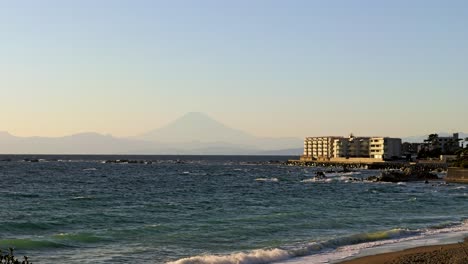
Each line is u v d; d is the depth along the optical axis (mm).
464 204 60469
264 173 158000
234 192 77188
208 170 177750
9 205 52250
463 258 25422
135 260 26234
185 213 46719
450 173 119625
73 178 113625
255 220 41031
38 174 130375
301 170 187875
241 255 26422
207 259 25344
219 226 37656
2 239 31672
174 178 120438
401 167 180000
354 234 34875
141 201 58875
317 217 43969
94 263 25359
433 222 42281
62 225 38250
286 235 34438
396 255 27578
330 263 25594
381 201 64125
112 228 36625
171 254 27859
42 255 27109
